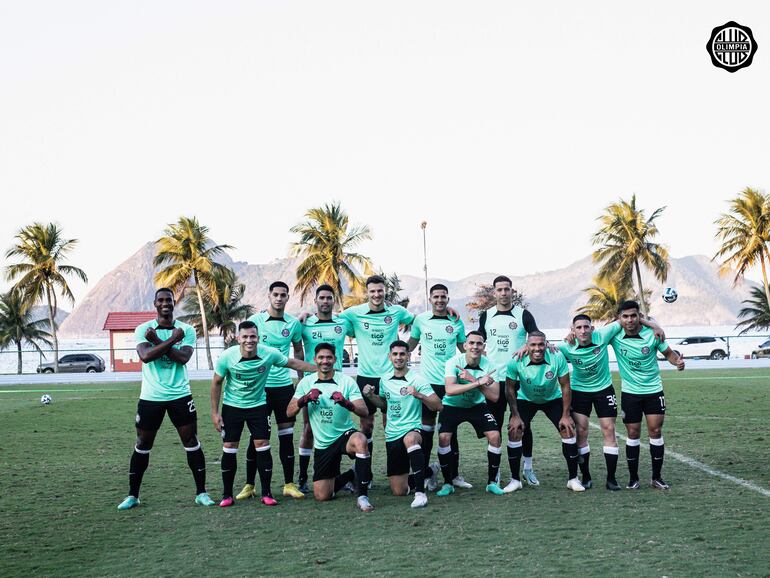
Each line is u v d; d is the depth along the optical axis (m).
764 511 6.82
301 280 45.69
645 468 9.30
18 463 10.35
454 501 7.64
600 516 6.77
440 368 8.86
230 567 5.47
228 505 7.64
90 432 13.84
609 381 8.22
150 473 9.55
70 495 8.20
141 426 7.57
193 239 47.75
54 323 47.72
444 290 8.79
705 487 7.96
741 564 5.23
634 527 6.32
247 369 7.64
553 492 7.97
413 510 7.24
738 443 11.00
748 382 23.83
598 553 5.57
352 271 46.09
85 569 5.52
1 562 5.72
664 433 12.28
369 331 8.91
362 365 8.95
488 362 8.09
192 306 58.16
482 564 5.37
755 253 49.09
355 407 7.56
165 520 7.02
